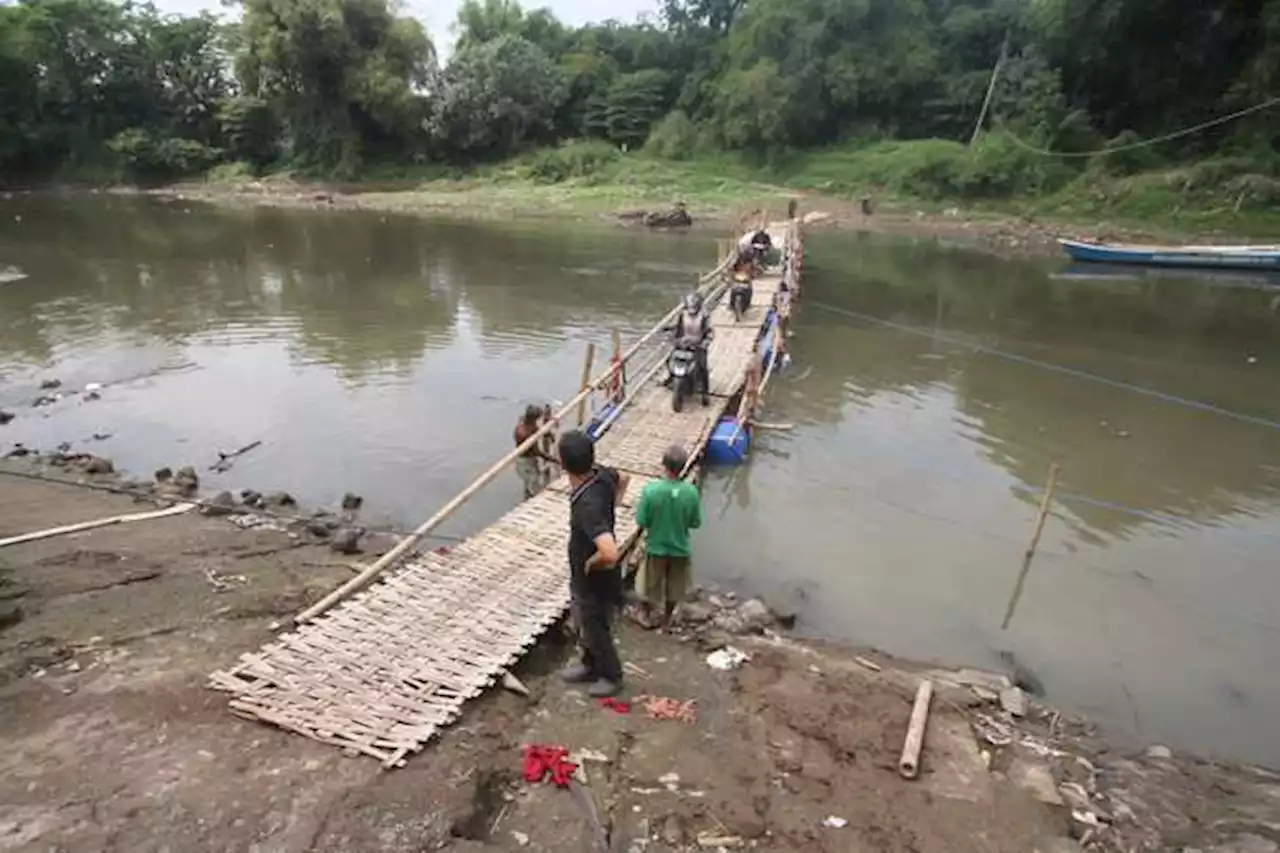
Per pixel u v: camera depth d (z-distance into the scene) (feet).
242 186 193.06
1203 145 142.72
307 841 15.51
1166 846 18.75
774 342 57.93
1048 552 34.81
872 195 156.76
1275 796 21.21
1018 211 141.08
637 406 46.42
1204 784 21.58
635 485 36.01
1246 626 29.96
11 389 49.90
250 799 16.40
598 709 21.30
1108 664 27.63
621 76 213.25
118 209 156.25
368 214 152.66
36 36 188.44
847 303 82.43
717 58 208.85
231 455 41.47
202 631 23.02
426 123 197.26
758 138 185.98
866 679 24.41
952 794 19.36
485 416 47.52
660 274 93.76
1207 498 40.19
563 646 24.45
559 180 183.73
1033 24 168.14
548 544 28.71
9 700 19.04
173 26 212.02
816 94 180.45
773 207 150.82
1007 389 56.34
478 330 67.10
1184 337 71.41
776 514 37.55
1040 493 40.34
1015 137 152.97
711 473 41.75
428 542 33.30
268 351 59.82
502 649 22.48
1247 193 124.16
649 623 26.71
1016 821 18.66
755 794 18.71
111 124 205.67
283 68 193.06
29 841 14.88
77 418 45.88
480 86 196.34
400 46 201.67
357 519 35.32
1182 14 144.66
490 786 18.07
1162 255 102.78
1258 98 133.90
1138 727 24.61
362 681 20.57
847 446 45.65
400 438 44.09
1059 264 108.58
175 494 36.40
